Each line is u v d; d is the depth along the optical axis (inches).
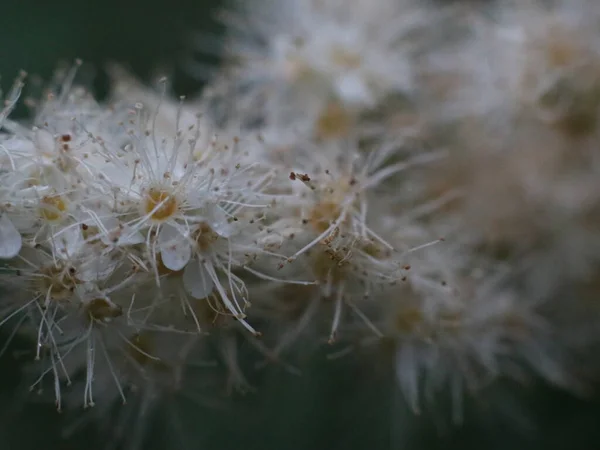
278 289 2.7
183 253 2.5
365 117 3.1
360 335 2.8
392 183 3.0
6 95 3.2
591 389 3.2
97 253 2.5
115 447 3.0
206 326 2.7
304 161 2.9
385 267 2.7
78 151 2.6
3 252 2.5
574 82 3.2
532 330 3.2
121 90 3.0
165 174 2.6
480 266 3.1
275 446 3.1
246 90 3.2
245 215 2.6
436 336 2.9
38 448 3.0
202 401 3.0
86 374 2.7
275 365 2.9
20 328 2.7
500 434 3.2
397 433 3.1
